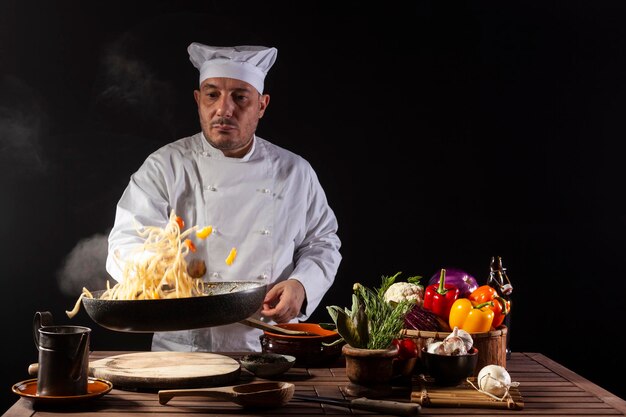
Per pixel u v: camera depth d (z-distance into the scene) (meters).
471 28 4.18
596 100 4.20
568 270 4.23
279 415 1.92
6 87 4.04
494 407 1.99
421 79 4.20
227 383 2.15
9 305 4.07
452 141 4.21
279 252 3.26
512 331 4.25
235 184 3.22
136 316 1.98
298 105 4.19
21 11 4.03
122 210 3.18
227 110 3.05
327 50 4.18
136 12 4.09
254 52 3.10
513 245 4.23
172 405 1.98
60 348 1.94
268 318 3.17
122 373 2.12
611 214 4.21
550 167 4.21
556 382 2.29
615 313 4.24
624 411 1.99
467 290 2.45
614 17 4.18
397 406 1.92
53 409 1.93
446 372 2.09
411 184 4.21
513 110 4.20
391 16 4.19
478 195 4.22
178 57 4.12
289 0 4.16
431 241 4.23
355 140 4.20
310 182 3.41
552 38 4.19
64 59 4.06
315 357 2.38
